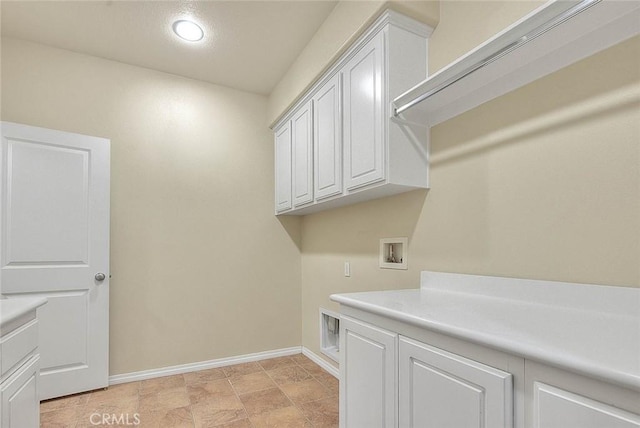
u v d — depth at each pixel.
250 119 3.09
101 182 2.38
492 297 1.42
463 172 1.60
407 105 1.59
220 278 2.86
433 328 0.97
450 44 1.67
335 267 2.65
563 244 1.19
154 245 2.63
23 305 1.26
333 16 2.04
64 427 1.84
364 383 1.29
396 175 1.69
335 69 2.11
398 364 1.12
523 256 1.32
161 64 2.63
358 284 2.36
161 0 1.95
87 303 2.29
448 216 1.67
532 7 1.31
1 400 1.06
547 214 1.25
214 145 2.91
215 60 2.59
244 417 1.95
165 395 2.24
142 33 2.25
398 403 1.12
